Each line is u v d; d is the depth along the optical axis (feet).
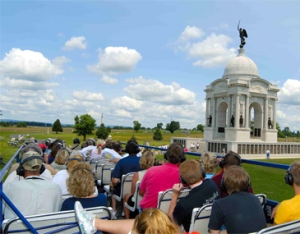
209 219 17.34
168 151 24.52
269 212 24.80
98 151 50.75
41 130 518.78
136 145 32.01
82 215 15.08
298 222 14.14
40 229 14.98
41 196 18.58
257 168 97.76
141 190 24.39
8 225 14.30
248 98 193.16
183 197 20.13
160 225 10.81
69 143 240.12
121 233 15.35
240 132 188.75
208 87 217.97
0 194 13.58
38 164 20.08
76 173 19.42
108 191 33.63
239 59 215.10
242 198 16.89
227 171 18.15
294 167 18.01
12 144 170.30
